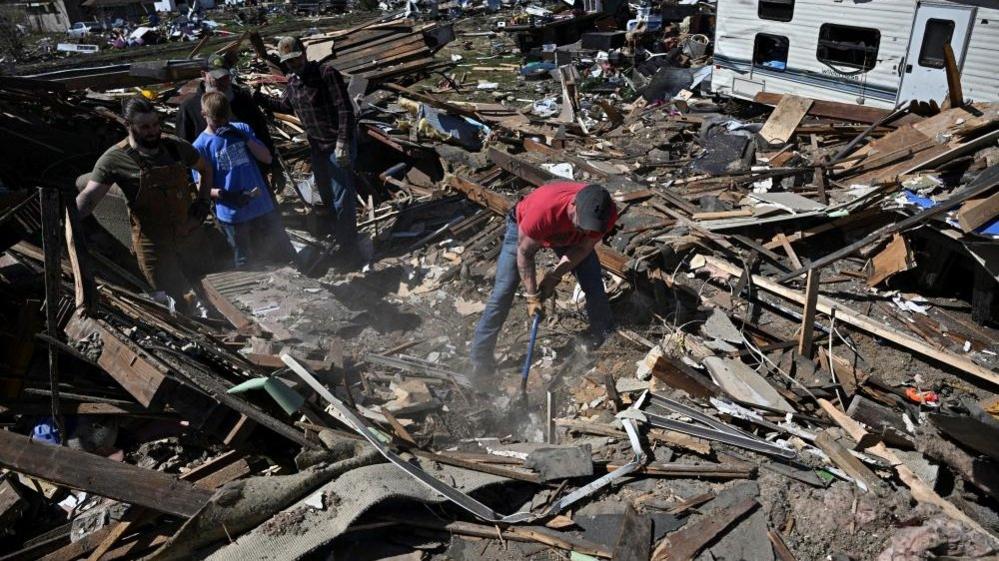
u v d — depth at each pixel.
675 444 3.71
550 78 14.46
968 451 3.40
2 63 19.86
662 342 4.75
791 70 10.25
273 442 3.45
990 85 8.09
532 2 22.28
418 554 3.01
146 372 3.14
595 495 3.40
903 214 5.35
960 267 5.18
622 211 6.44
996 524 3.25
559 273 4.14
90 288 3.55
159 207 4.74
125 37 24.42
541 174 7.42
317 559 2.95
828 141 8.00
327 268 6.89
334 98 6.15
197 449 3.60
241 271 5.52
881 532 3.14
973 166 5.66
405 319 5.68
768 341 4.88
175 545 2.74
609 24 16.98
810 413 4.15
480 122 9.45
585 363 4.80
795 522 3.21
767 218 5.78
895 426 3.99
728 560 3.01
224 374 3.59
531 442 3.98
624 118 10.32
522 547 3.07
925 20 8.45
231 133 5.42
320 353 4.36
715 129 8.91
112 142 8.34
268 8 31.12
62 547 3.14
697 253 5.72
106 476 2.93
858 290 5.23
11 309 3.95
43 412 3.64
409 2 24.20
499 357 5.11
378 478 3.12
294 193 8.38
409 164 8.89
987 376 4.32
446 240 7.05
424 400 4.20
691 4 16.11
